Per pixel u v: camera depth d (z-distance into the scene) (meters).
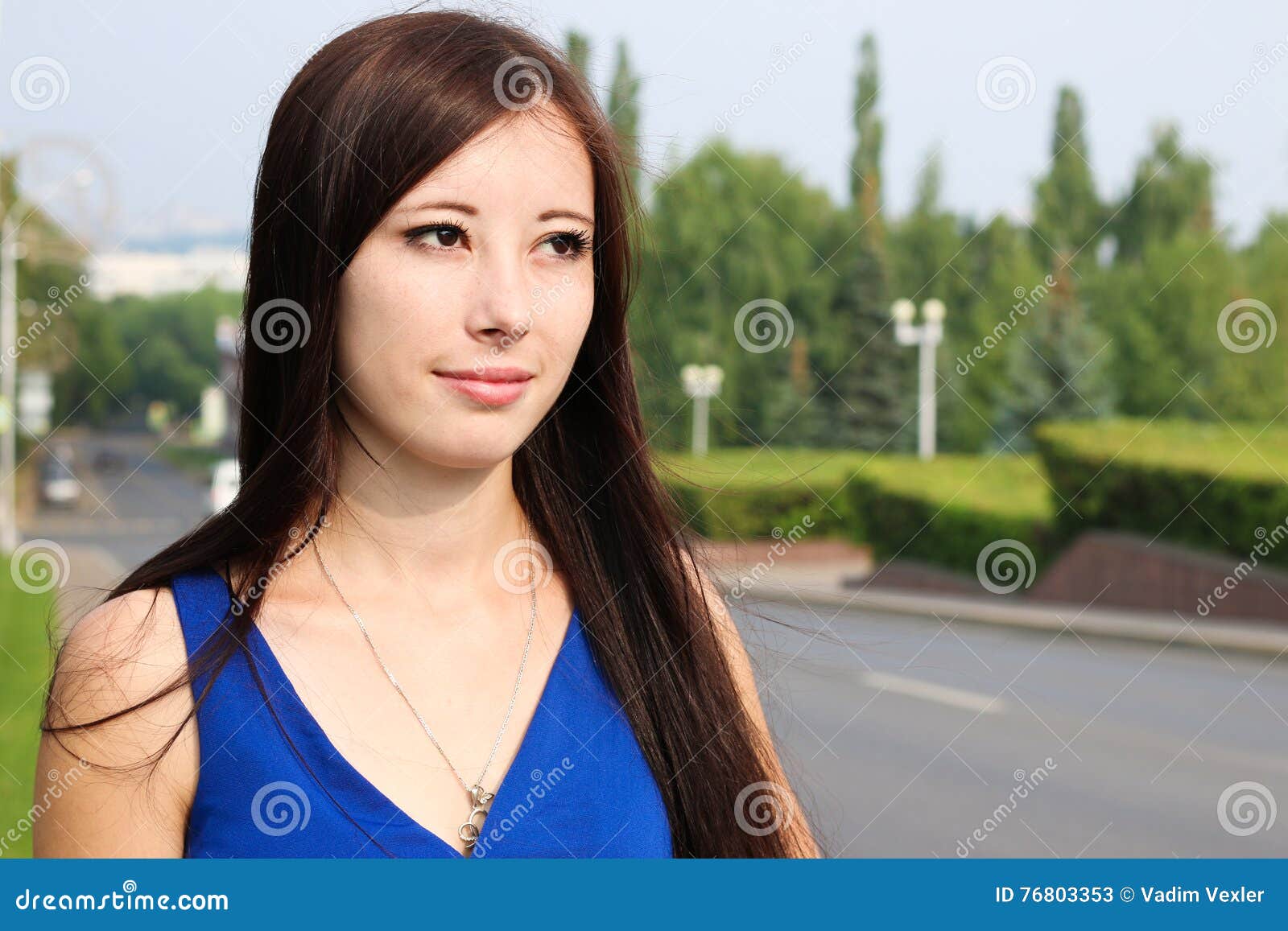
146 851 2.16
